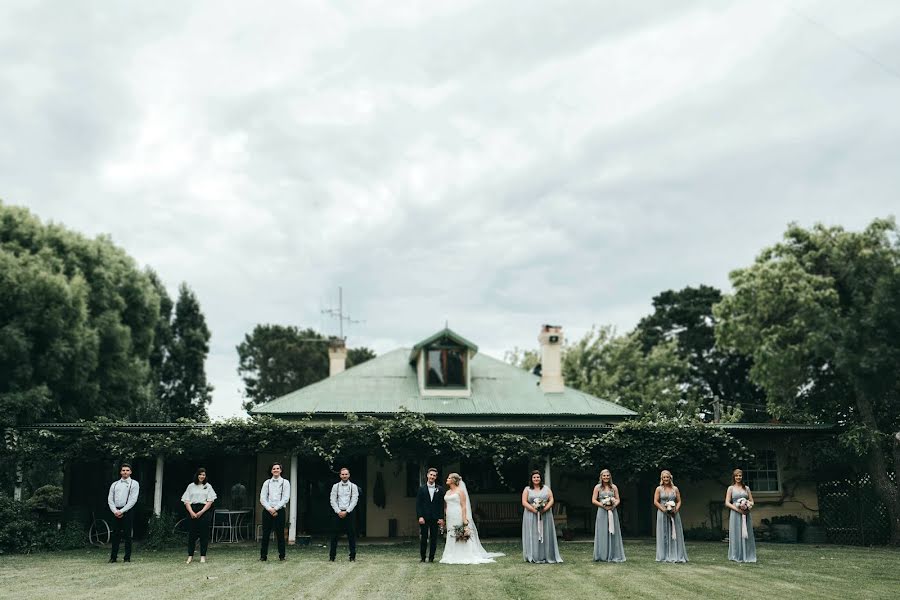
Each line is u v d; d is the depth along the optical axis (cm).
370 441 2006
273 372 6169
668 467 2091
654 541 2094
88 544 1922
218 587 1129
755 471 2319
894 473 2133
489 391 2564
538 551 1479
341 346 3119
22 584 1193
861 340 2119
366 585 1143
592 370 4131
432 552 1489
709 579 1227
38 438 1934
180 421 1994
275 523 1523
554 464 2088
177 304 4662
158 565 1455
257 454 2158
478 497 2341
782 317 2347
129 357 3381
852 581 1216
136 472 2208
